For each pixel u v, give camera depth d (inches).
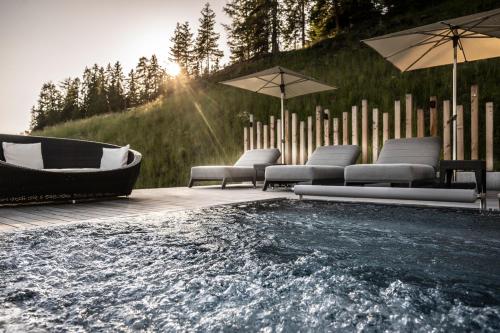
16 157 217.6
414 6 787.4
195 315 49.8
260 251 83.1
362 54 591.8
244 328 45.8
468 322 46.1
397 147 214.1
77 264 74.5
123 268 71.4
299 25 1123.3
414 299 53.9
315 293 56.9
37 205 185.5
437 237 95.9
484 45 206.1
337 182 233.0
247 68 800.9
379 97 418.6
